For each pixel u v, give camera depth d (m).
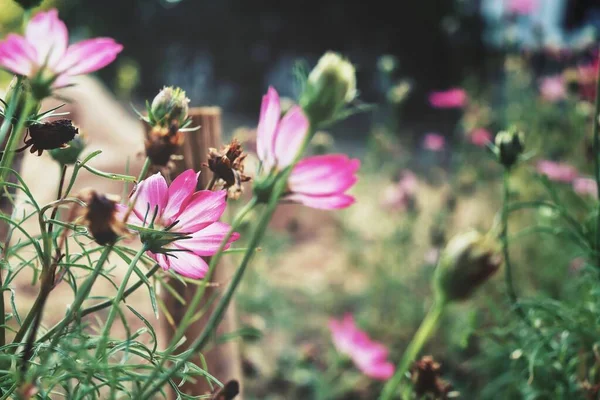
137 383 0.44
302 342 1.58
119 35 7.23
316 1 7.23
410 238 1.93
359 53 7.28
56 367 0.44
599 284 0.74
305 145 0.42
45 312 0.97
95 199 0.41
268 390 1.34
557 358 0.78
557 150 1.78
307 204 0.43
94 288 1.11
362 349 1.13
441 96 2.27
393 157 2.21
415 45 6.63
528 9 2.34
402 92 2.10
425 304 1.67
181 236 0.44
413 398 0.60
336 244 2.31
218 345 0.71
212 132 0.63
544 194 1.58
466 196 2.19
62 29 0.44
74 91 2.15
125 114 2.61
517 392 1.01
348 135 5.27
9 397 0.44
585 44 1.96
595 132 0.73
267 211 0.41
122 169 1.68
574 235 0.75
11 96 0.46
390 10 6.77
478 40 3.01
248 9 7.41
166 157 0.49
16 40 0.43
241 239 1.26
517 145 0.71
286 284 1.92
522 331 0.84
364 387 1.41
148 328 0.47
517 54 2.20
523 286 1.61
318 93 0.41
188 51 7.58
